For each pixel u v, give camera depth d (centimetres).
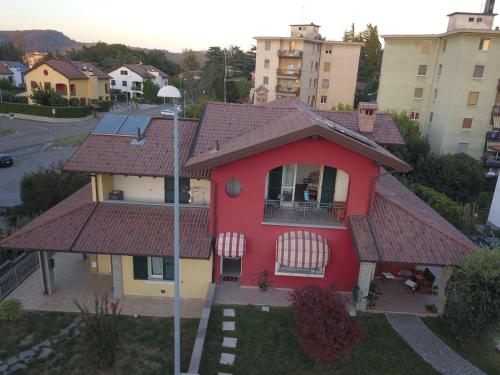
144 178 2311
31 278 2386
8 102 8369
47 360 1717
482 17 5381
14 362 1700
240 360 1716
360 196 2062
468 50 4988
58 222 2144
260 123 2425
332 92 8875
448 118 5284
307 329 1577
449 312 1911
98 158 2222
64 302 2156
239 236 2109
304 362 1725
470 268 1809
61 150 5828
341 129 2266
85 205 2258
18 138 6419
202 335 1792
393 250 1936
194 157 2139
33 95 8175
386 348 1822
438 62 5709
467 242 2061
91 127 7575
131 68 12356
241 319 1975
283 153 1994
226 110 2508
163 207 2297
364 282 2030
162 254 2006
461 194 4803
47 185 3017
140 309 2108
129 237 2084
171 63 17638
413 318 2038
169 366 1695
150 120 2573
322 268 2189
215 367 1670
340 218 2178
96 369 1672
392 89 6147
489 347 1862
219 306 2069
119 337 1867
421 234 2022
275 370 1673
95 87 9462
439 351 1827
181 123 2544
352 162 2005
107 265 2445
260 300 2133
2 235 2725
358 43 8450
